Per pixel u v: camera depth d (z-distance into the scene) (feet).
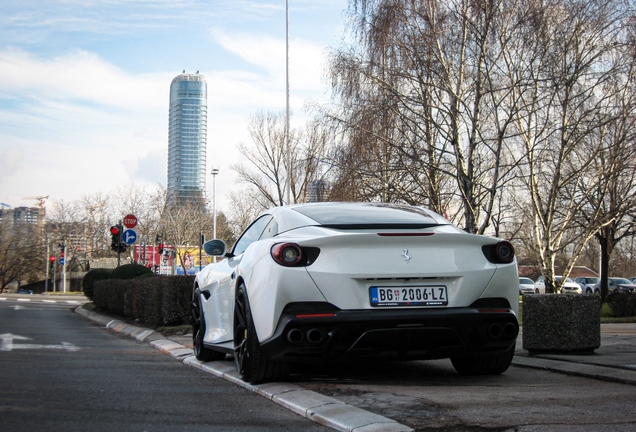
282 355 16.07
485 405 13.92
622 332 36.94
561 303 22.31
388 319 15.51
